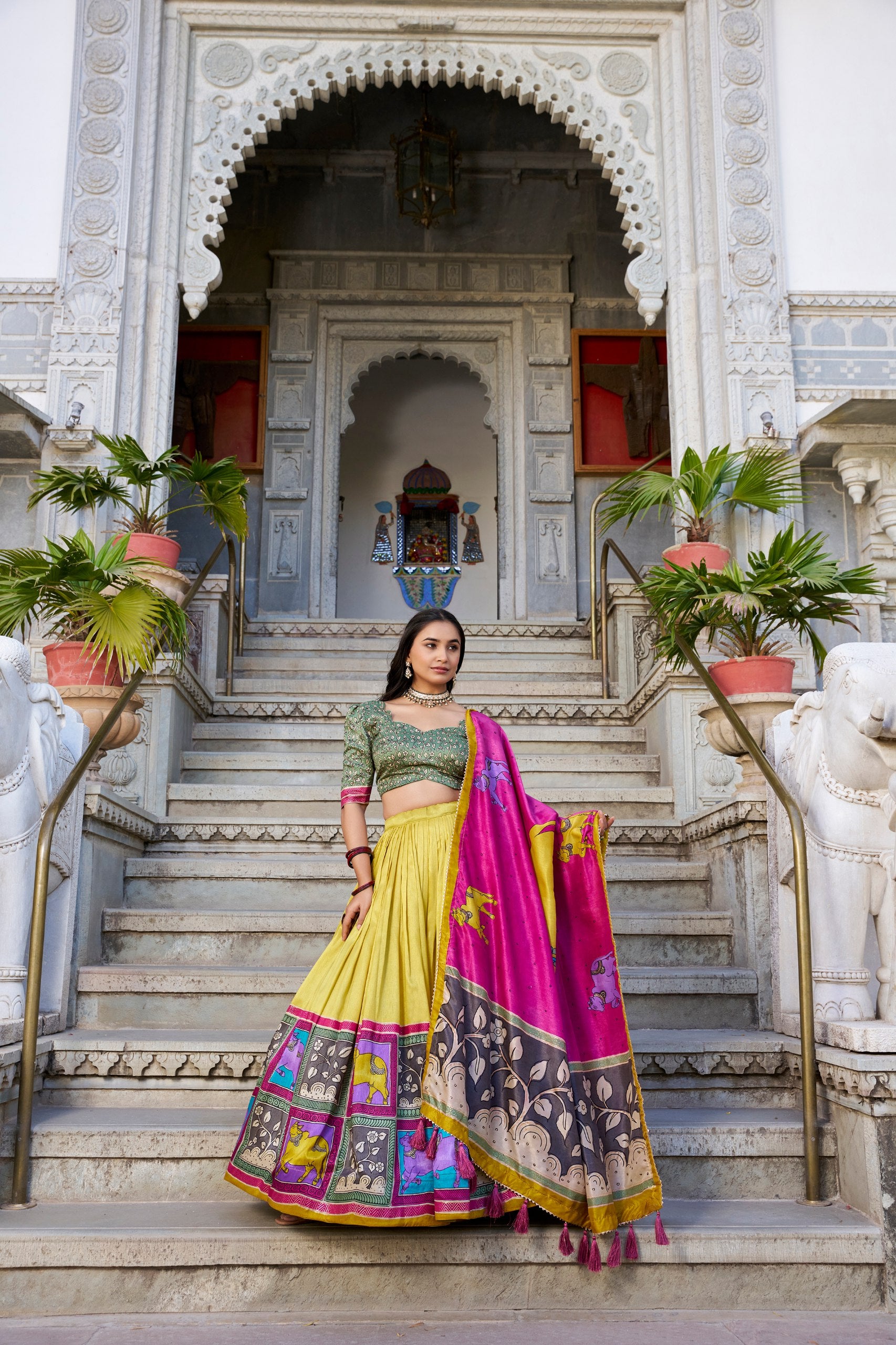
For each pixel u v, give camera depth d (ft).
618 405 33.35
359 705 9.48
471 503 42.73
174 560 17.20
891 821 9.34
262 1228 8.04
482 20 21.54
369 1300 7.91
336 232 34.01
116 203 20.06
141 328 19.93
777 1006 11.16
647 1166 7.93
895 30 21.67
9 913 9.62
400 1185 7.44
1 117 20.61
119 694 12.80
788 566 13.79
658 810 16.62
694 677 17.11
